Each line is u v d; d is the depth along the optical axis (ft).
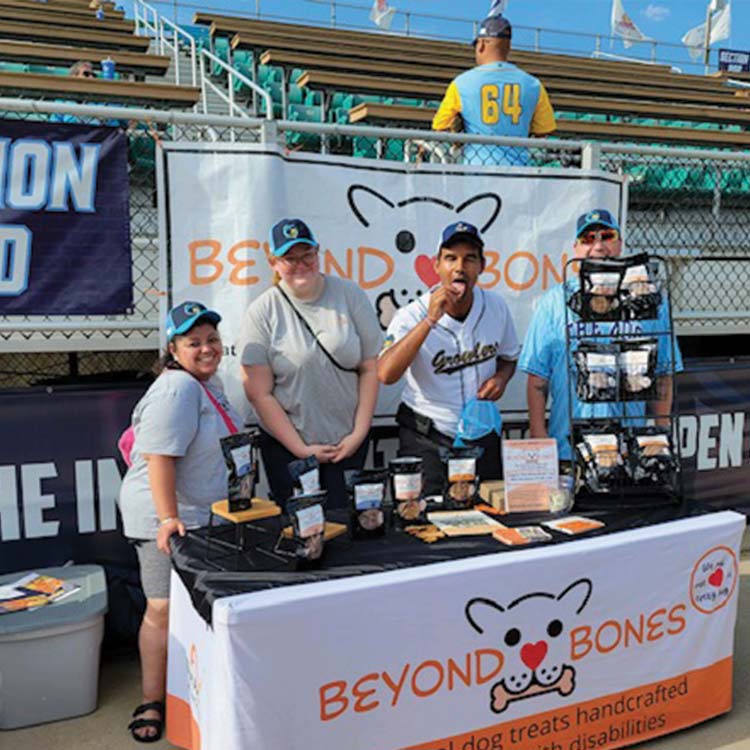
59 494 9.99
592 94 33.47
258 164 10.17
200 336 7.90
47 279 9.68
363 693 6.42
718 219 19.84
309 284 8.79
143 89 18.61
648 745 7.86
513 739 7.12
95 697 8.69
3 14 31.53
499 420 9.68
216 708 6.07
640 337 8.80
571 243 11.92
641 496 8.43
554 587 7.09
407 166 11.07
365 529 7.41
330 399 9.10
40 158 9.49
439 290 8.59
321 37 36.37
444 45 39.93
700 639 7.99
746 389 13.17
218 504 7.27
